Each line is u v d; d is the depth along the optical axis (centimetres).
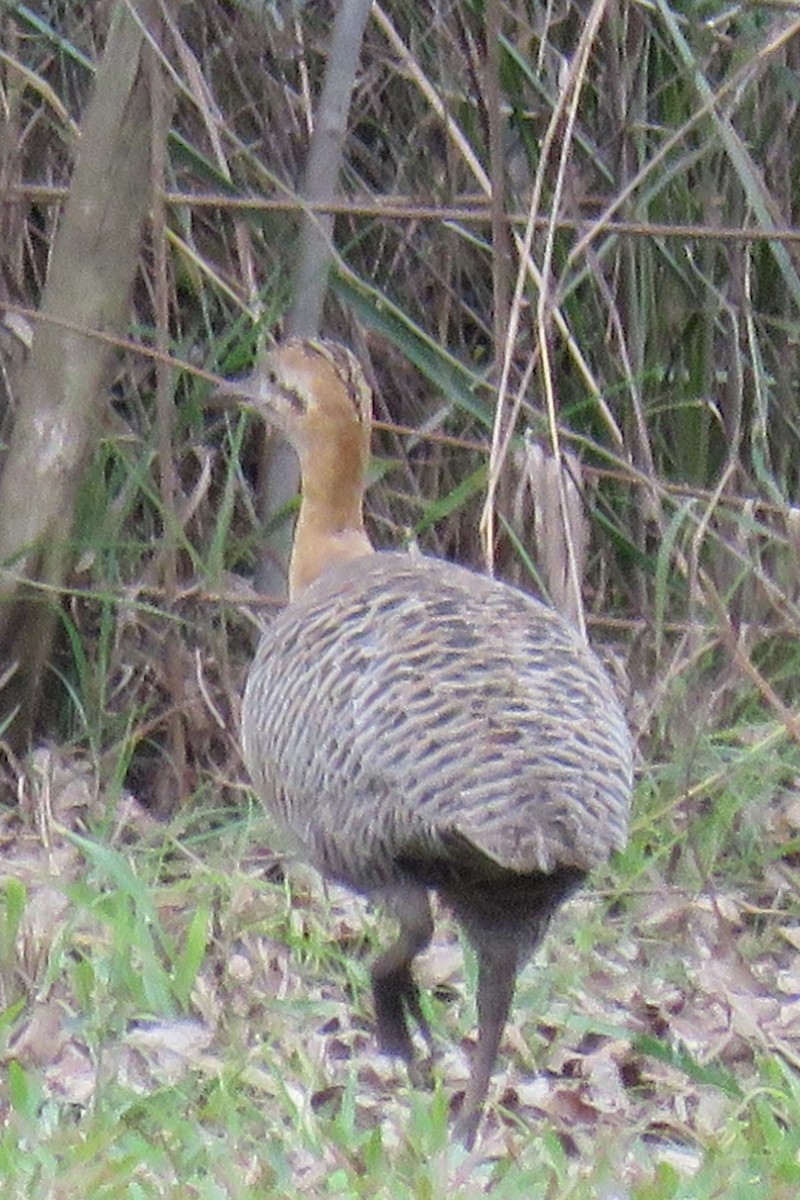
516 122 1202
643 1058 933
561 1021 956
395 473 1268
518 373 1244
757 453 1157
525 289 1219
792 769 1189
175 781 1175
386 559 911
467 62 1210
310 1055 904
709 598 1073
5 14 1159
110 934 979
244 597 1172
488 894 815
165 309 1117
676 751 1167
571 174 1177
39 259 1226
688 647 1180
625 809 802
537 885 809
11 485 1146
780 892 1137
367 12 1155
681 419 1270
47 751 1170
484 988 827
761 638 1245
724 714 1239
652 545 1265
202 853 1128
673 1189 764
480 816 761
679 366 1268
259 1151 795
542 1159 815
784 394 1300
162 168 1098
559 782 768
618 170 1228
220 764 1184
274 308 1164
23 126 1220
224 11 1224
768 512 1261
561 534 1102
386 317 1155
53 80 1226
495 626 830
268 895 1067
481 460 1269
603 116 1241
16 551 1145
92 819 1115
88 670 1190
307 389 973
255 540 1185
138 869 1065
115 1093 846
